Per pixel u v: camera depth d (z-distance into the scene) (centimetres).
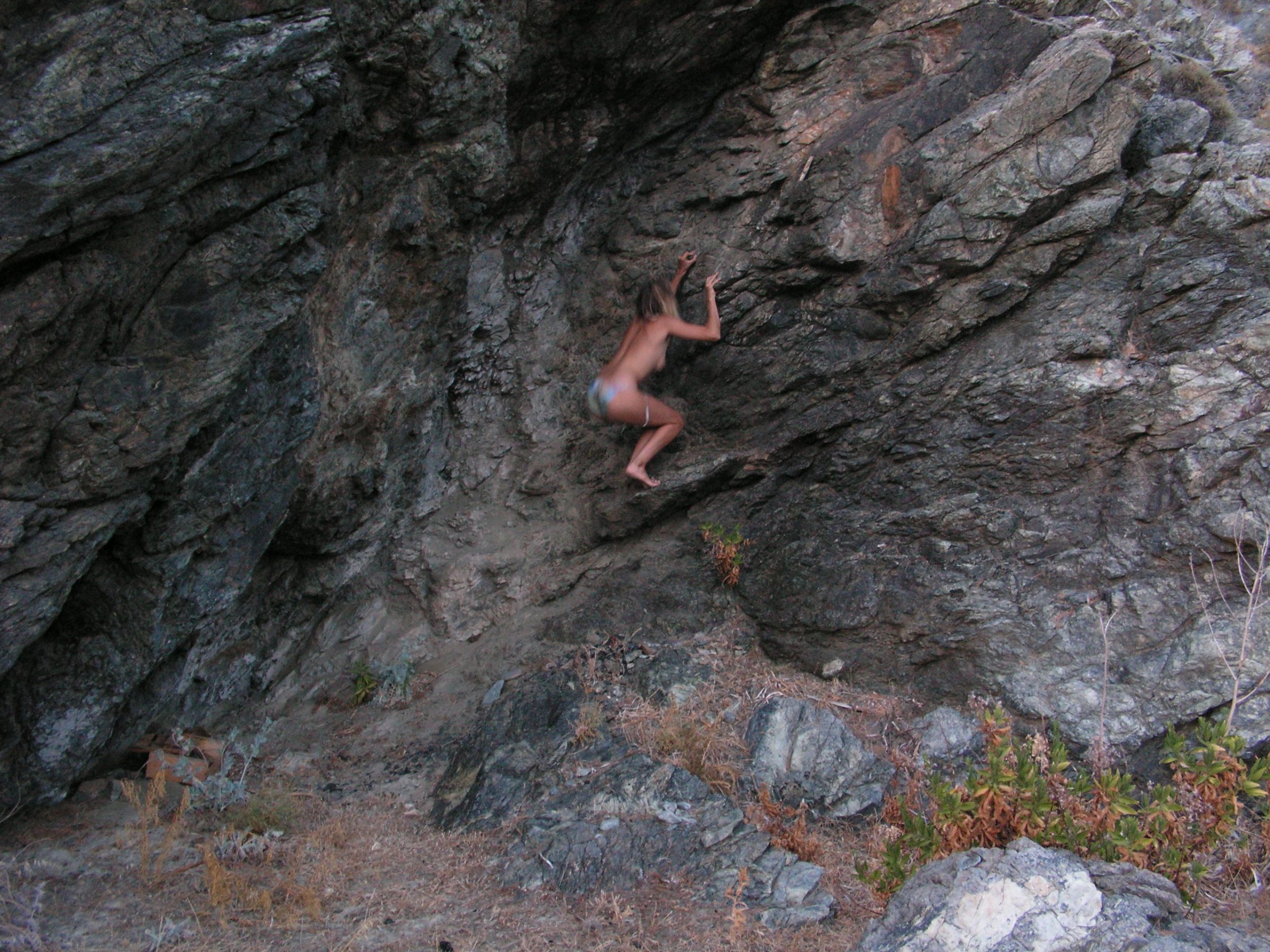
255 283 413
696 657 563
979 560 532
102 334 370
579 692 550
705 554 611
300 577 580
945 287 549
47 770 435
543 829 431
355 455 550
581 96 565
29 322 343
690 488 607
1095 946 301
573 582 630
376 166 484
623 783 456
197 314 395
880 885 368
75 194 333
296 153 405
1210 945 307
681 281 618
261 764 536
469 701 581
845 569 562
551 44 514
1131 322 531
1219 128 591
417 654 625
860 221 564
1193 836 367
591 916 374
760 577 591
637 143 629
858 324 576
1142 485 511
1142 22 650
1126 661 479
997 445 542
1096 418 523
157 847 432
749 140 617
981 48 563
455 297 569
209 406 406
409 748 552
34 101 319
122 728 478
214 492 445
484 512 652
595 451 649
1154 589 488
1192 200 527
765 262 589
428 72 457
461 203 528
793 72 602
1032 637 503
